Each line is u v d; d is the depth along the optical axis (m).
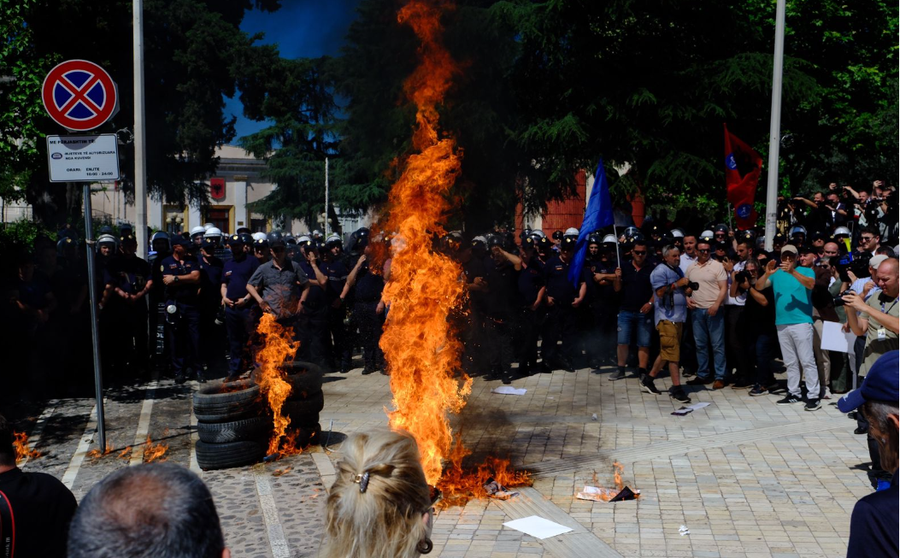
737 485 6.70
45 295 10.55
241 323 11.16
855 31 28.08
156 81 31.56
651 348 12.40
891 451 2.40
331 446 8.05
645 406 9.86
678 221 21.75
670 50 18.67
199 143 32.19
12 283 10.34
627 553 5.28
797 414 9.30
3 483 2.94
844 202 16.70
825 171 32.56
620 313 11.66
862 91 28.11
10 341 10.38
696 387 11.04
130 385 11.24
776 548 5.33
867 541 2.17
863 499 2.24
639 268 11.45
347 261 14.27
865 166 32.34
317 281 12.24
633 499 6.37
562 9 17.58
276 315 10.91
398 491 2.12
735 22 18.88
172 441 8.32
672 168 17.83
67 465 7.48
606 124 18.53
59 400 10.27
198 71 31.38
